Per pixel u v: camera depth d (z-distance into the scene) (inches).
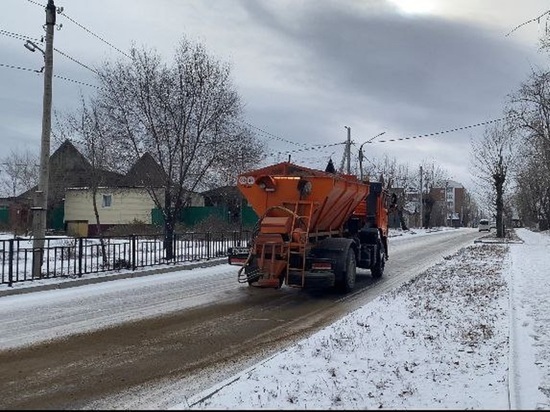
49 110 626.8
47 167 618.5
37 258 577.9
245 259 535.2
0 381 267.4
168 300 510.3
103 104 842.8
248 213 1517.0
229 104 867.4
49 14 631.2
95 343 344.2
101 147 850.8
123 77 832.3
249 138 1048.2
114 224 1601.9
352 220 697.0
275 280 516.7
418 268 838.5
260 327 400.5
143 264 715.4
